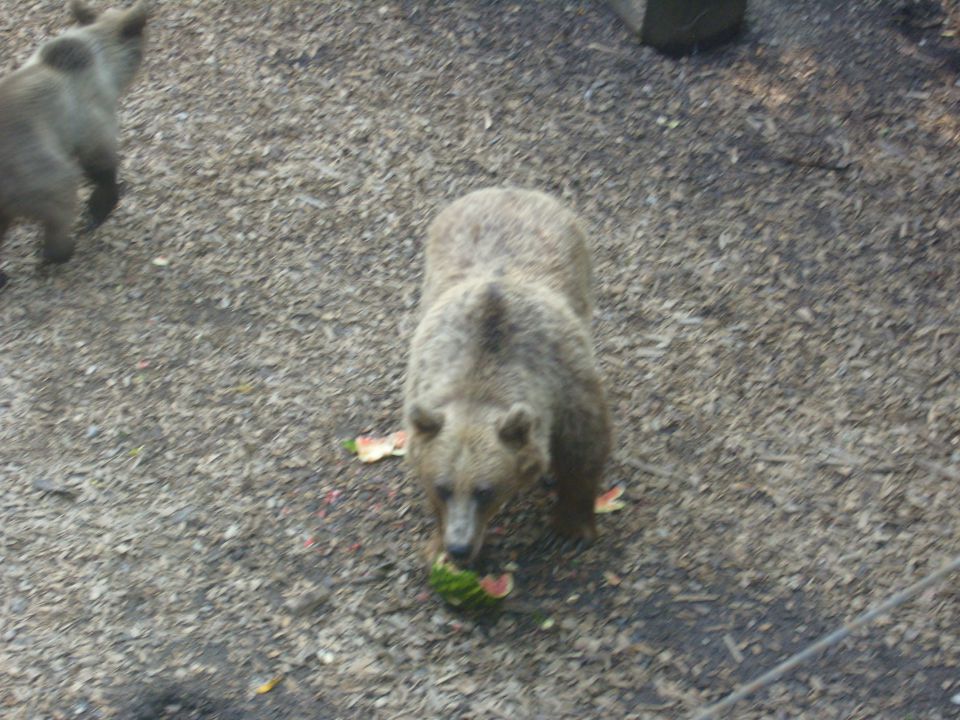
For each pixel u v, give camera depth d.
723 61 9.53
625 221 8.84
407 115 9.35
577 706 7.13
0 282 8.52
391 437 7.91
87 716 7.11
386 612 7.38
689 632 7.32
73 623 7.34
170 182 9.04
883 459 7.83
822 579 7.45
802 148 9.10
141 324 8.38
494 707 7.13
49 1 10.00
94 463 7.84
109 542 7.58
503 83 9.49
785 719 7.09
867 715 7.09
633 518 7.66
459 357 7.16
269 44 9.74
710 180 9.00
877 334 8.30
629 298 8.48
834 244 8.68
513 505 7.71
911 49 9.49
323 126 9.31
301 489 7.76
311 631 7.33
